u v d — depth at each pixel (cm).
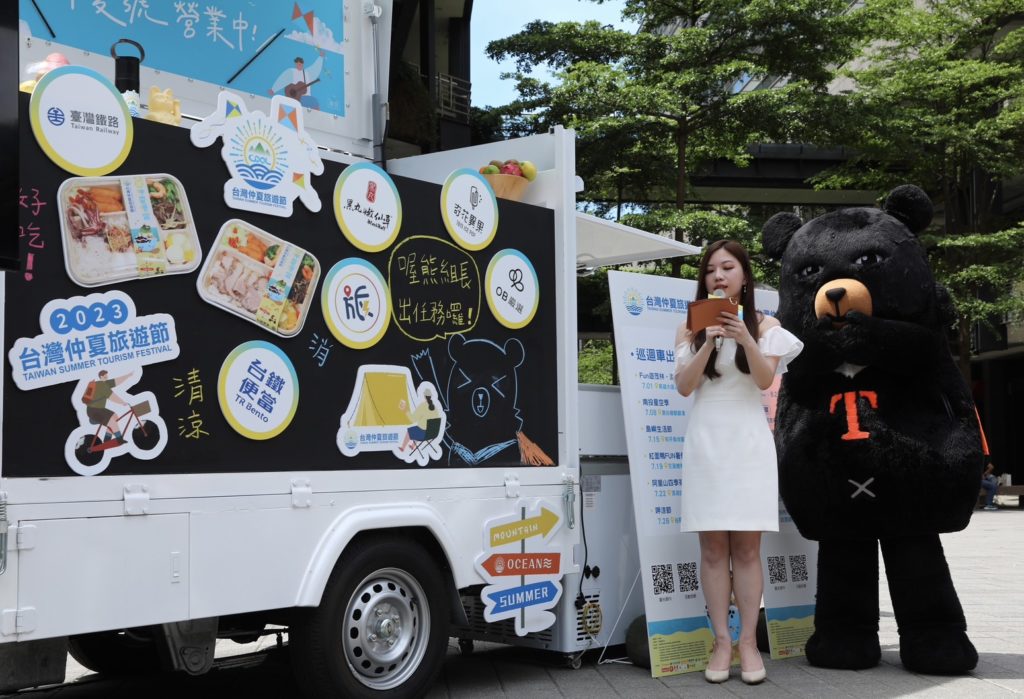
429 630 430
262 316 381
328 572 386
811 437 497
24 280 314
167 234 353
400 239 438
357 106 612
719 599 484
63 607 314
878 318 481
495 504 464
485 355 473
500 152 555
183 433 352
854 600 506
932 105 2466
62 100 328
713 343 472
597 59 1964
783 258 530
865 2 2145
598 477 533
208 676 519
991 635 601
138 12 512
